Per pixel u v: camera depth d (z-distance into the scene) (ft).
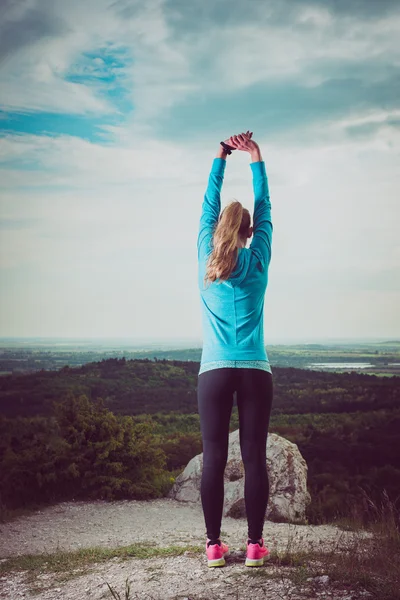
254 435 10.02
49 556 14.11
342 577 9.52
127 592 9.31
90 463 25.07
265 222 10.94
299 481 22.72
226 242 9.98
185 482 25.09
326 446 36.65
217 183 11.46
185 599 8.95
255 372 9.86
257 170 11.48
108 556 13.19
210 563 10.39
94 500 24.18
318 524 21.34
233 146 11.64
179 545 15.02
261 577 9.66
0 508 21.36
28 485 23.67
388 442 36.09
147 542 16.10
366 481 28.60
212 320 10.16
